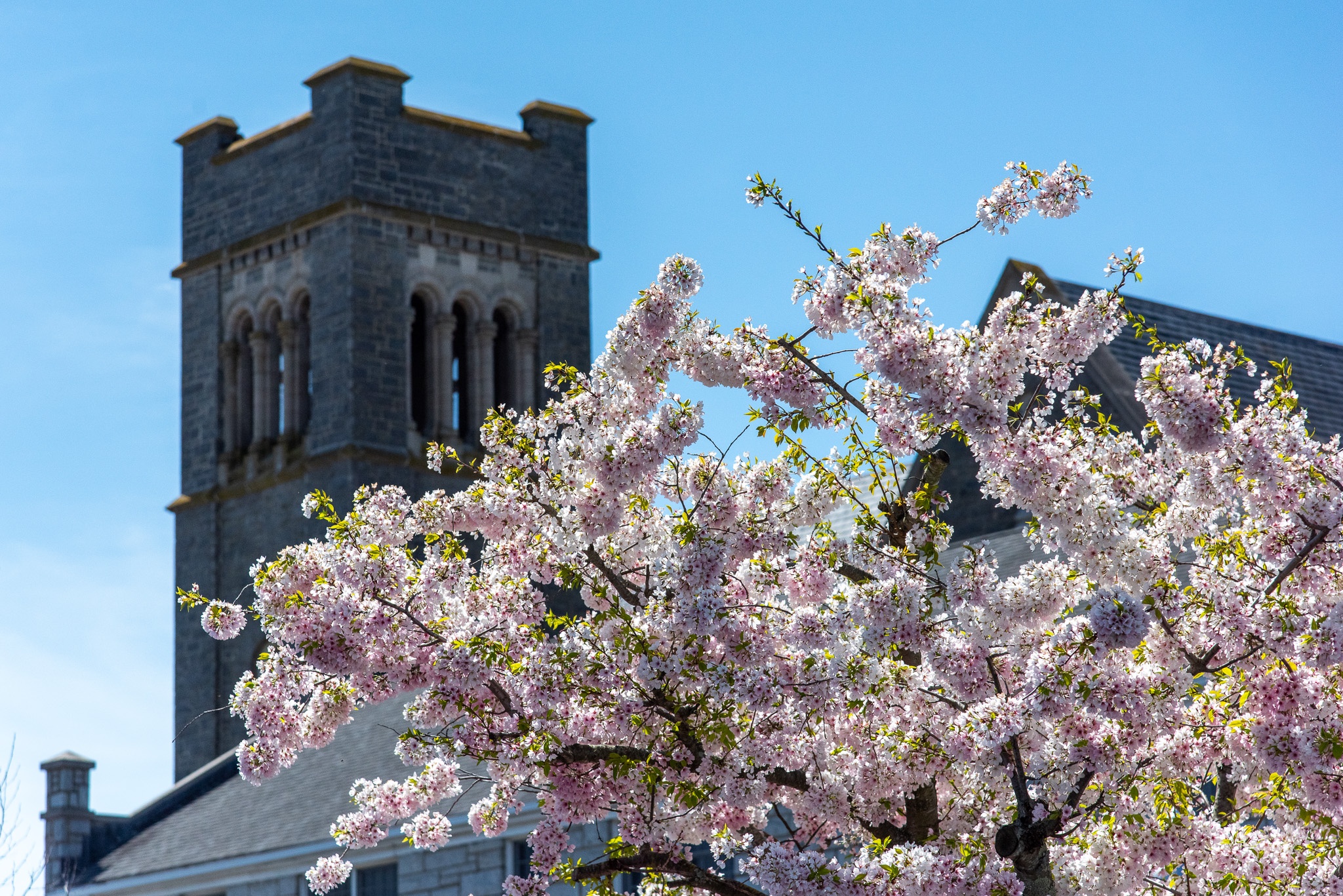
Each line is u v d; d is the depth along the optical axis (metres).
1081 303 12.91
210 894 33.44
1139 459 13.48
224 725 60.88
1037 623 12.59
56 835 36.34
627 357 13.38
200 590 62.41
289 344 61.81
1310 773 12.30
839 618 12.58
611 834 26.28
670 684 13.00
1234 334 36.38
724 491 13.35
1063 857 13.41
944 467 13.32
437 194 62.44
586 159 66.19
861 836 14.82
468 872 28.67
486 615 13.71
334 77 61.41
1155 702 12.09
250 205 63.56
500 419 14.16
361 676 13.71
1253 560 13.25
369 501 14.09
